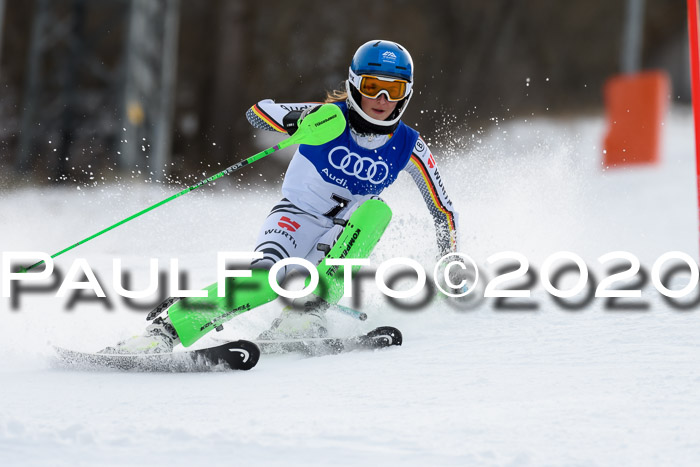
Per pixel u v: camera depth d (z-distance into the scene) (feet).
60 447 27.02
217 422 30.09
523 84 393.50
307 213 48.70
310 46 332.19
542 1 408.67
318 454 26.32
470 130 311.88
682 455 26.09
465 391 34.32
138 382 38.14
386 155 48.88
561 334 44.75
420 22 379.14
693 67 63.00
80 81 280.72
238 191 185.98
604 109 350.43
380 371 38.42
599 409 31.09
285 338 44.14
